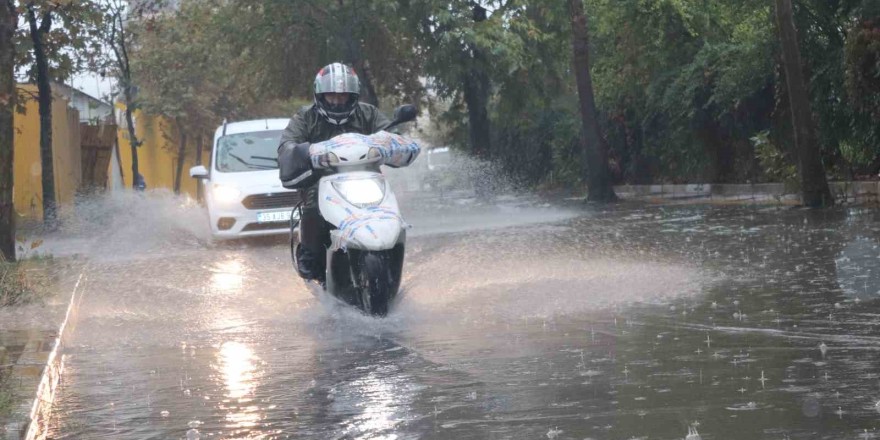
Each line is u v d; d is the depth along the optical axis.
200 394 5.44
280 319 7.96
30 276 10.48
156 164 49.41
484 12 31.11
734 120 24.70
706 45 25.12
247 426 4.68
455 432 4.38
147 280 11.02
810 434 4.06
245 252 14.38
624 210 20.92
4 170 12.69
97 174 31.92
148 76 44.81
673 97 26.00
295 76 31.31
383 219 7.62
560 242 13.40
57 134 26.50
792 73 17.66
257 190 15.95
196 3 33.62
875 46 16.94
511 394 5.02
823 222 14.14
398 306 8.15
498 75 30.67
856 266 9.28
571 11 26.19
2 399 5.14
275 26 30.48
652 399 4.77
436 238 14.99
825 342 5.93
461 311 7.84
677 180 28.81
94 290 10.26
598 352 5.99
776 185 22.27
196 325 7.89
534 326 7.03
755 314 7.06
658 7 27.03
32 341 6.98
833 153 20.39
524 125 37.19
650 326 6.81
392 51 31.58
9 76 12.61
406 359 6.09
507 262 11.14
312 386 5.48
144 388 5.67
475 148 32.28
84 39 20.97
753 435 4.09
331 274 7.96
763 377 5.09
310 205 8.27
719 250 11.45
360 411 4.85
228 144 17.16
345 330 7.27
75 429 4.80
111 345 7.16
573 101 37.34
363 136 8.06
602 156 26.08
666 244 12.48
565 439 4.19
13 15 17.78
